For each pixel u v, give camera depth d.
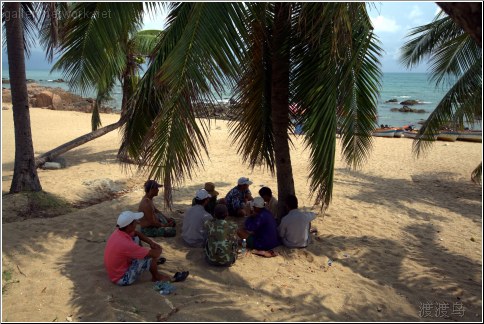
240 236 5.43
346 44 4.23
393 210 8.09
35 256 4.85
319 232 6.46
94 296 3.87
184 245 5.43
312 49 4.80
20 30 6.62
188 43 3.62
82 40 4.38
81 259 4.84
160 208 7.23
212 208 6.15
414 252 5.88
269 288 4.38
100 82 5.44
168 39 4.26
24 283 4.13
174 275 4.41
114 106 32.88
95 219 6.36
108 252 4.11
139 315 3.55
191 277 4.47
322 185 4.61
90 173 9.83
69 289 4.02
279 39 5.37
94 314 3.55
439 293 4.57
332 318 3.79
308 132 4.52
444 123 8.63
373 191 9.69
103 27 4.32
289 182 6.13
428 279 4.93
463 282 4.91
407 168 12.64
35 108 28.61
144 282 4.26
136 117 5.20
